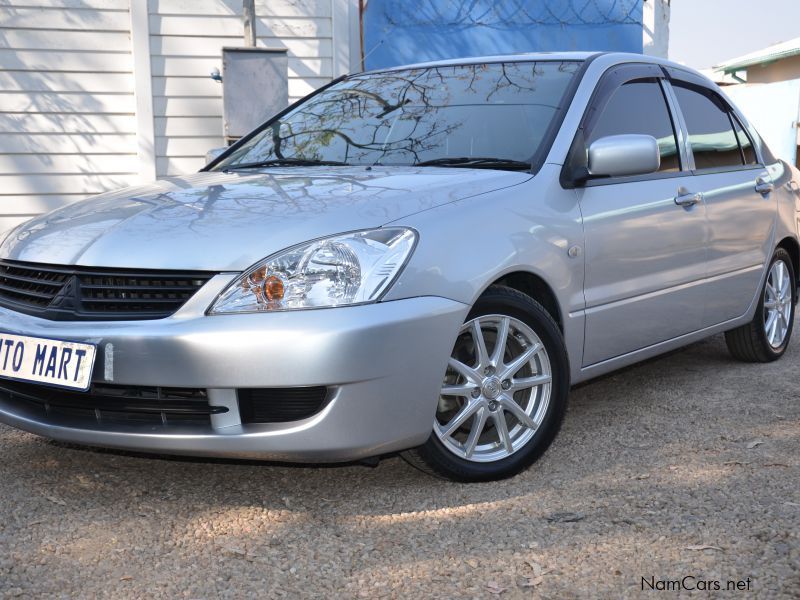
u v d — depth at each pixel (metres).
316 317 2.61
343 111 4.03
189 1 8.70
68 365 2.75
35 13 8.49
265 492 3.00
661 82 4.17
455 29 8.95
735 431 3.62
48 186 8.76
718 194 4.23
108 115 8.77
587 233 3.38
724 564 2.41
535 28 9.05
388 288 2.70
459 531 2.66
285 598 2.29
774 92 14.16
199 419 2.74
